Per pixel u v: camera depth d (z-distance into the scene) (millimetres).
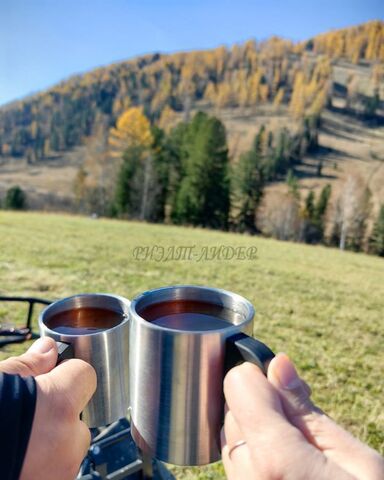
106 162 34031
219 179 24766
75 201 32031
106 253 8398
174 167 27328
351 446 441
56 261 7059
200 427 533
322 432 457
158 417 543
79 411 505
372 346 3947
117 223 16688
